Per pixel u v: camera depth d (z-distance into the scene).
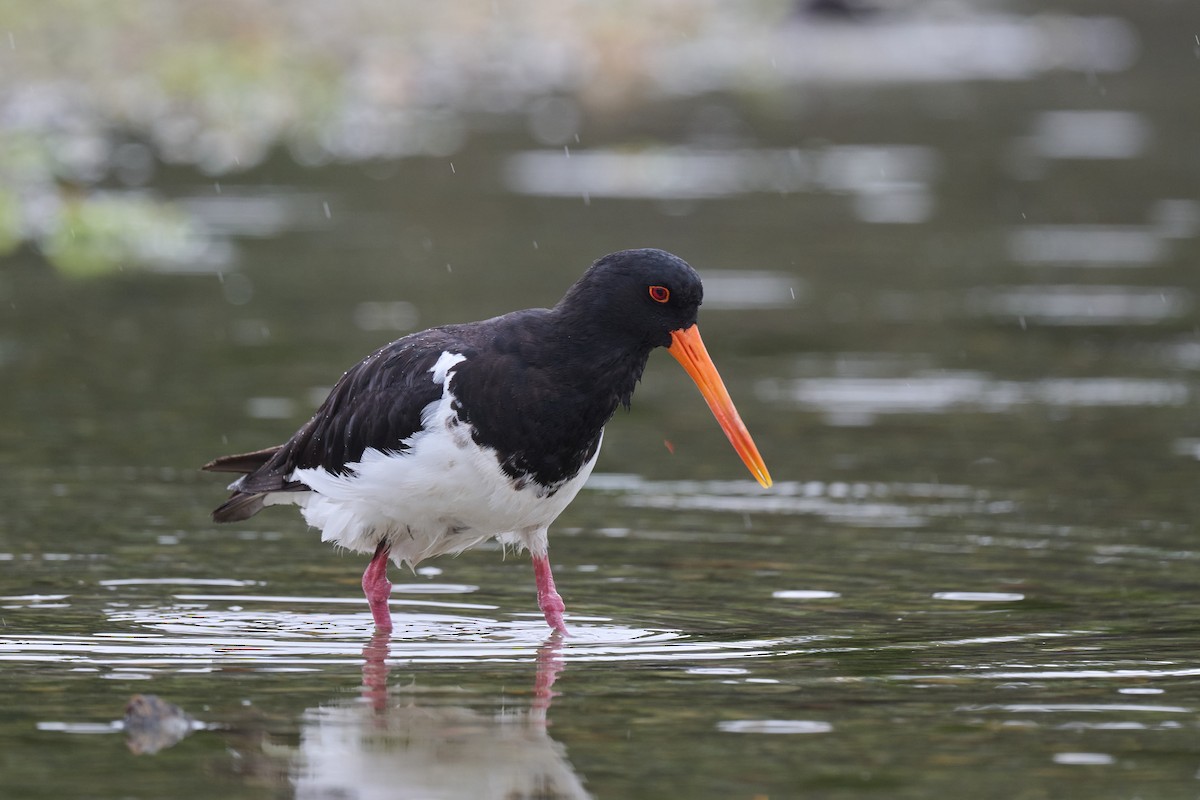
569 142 31.81
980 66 46.16
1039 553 10.87
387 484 9.38
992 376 16.59
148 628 9.16
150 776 6.87
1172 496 12.35
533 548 9.70
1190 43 51.88
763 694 8.01
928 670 8.41
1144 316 19.42
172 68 32.22
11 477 12.45
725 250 23.02
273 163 28.94
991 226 25.06
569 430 9.42
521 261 21.61
